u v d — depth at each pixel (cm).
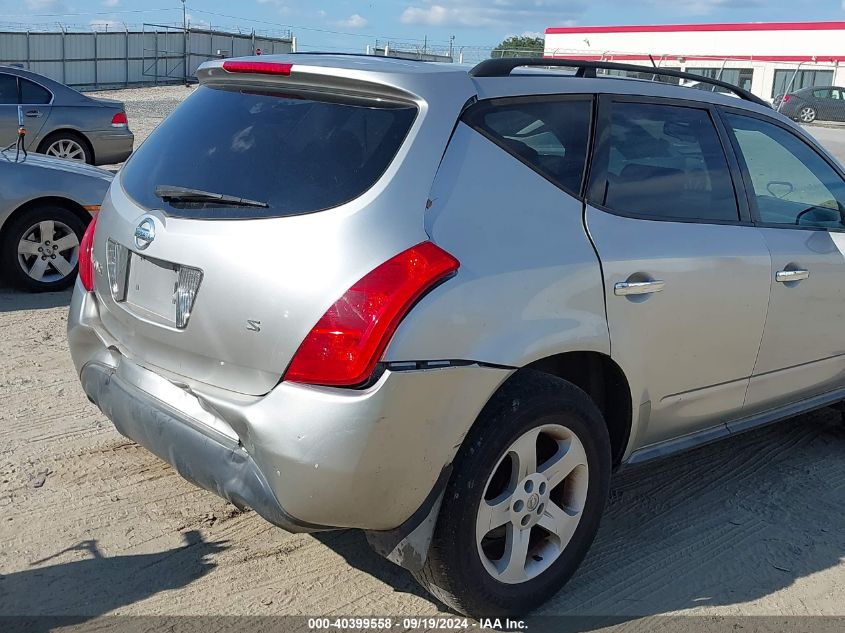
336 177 275
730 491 417
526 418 285
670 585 337
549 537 316
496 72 310
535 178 306
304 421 256
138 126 1952
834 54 3759
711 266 349
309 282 260
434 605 315
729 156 383
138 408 302
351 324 255
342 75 290
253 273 267
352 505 261
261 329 265
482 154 293
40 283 682
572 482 317
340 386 256
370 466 257
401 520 272
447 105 288
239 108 314
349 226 263
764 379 393
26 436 425
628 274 318
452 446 271
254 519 364
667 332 336
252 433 263
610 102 340
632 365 325
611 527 379
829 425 502
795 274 387
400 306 257
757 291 371
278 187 279
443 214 276
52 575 316
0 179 648
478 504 279
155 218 298
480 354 271
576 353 314
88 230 353
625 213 331
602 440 316
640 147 346
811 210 423
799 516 396
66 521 352
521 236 292
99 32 4138
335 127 288
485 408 280
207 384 282
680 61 4166
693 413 365
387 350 254
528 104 313
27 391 483
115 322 326
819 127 2630
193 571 325
